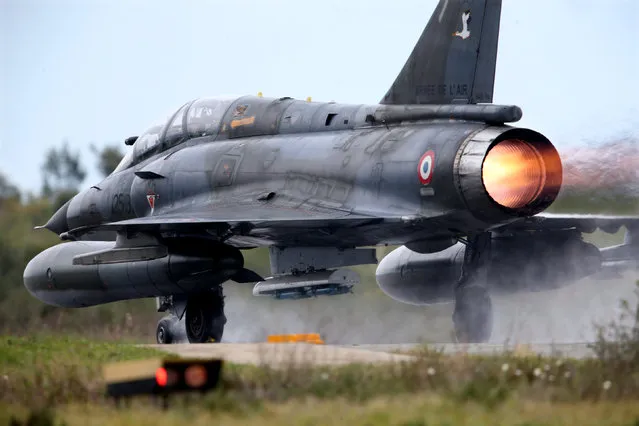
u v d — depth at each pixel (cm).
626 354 3653
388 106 5844
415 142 5469
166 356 4256
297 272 6316
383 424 2736
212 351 4403
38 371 3825
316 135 6241
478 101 5541
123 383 3225
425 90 5681
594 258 6738
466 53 5569
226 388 3272
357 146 5803
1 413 3219
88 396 3350
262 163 6356
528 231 6706
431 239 5747
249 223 5734
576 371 3525
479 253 5819
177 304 6438
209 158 6756
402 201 5462
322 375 3397
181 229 6047
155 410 3047
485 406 2975
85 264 6406
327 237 5966
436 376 3369
